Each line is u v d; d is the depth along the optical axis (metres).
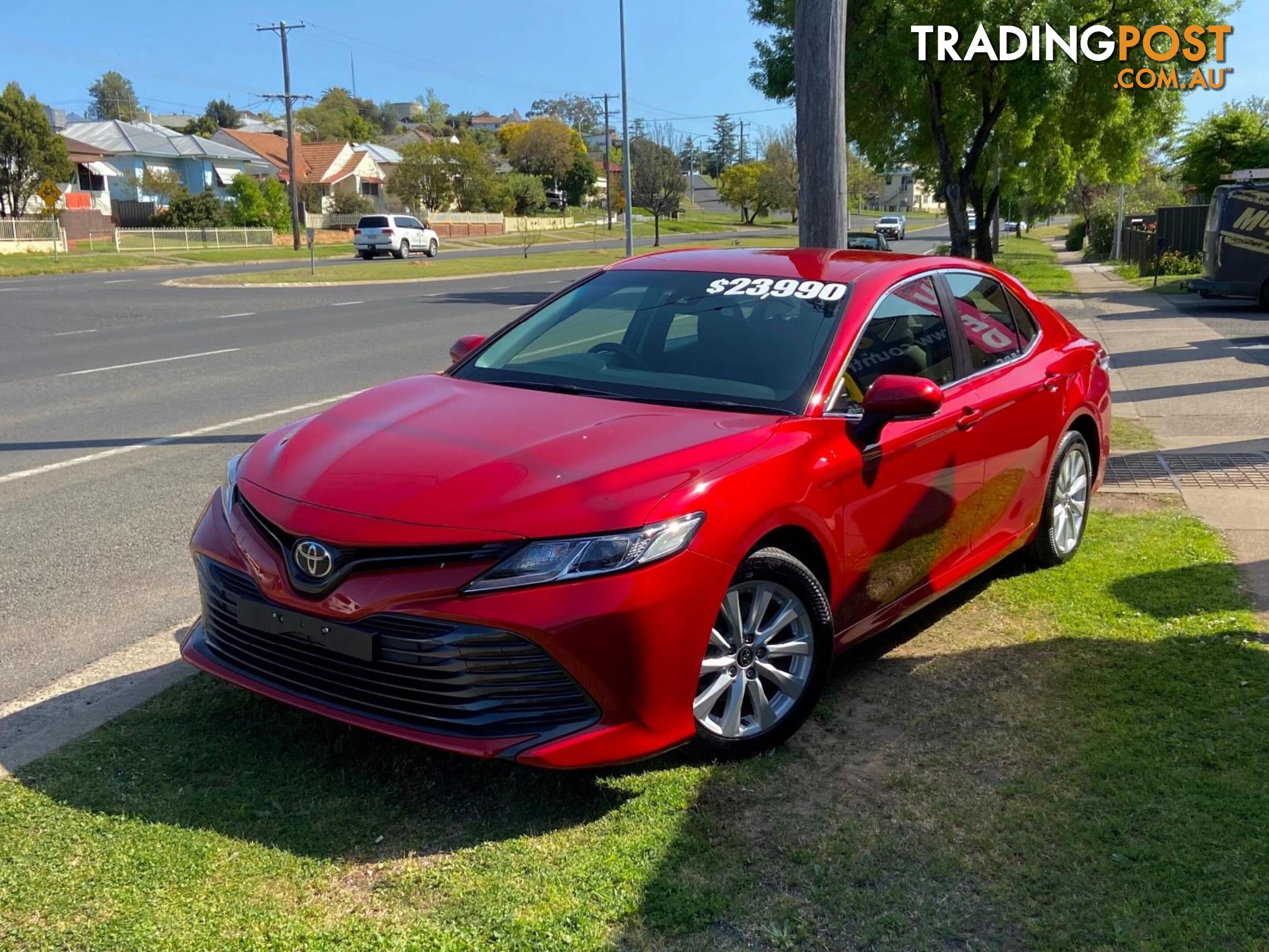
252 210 66.12
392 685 3.23
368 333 17.55
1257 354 13.50
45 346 15.73
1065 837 3.19
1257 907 2.87
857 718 3.96
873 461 4.01
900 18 22.73
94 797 3.32
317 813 3.27
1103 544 5.92
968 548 4.78
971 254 28.59
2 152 50.56
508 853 3.09
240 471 3.81
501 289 29.78
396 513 3.24
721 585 3.37
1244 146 33.56
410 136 129.75
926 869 3.04
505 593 3.10
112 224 59.34
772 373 4.11
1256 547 5.84
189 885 2.91
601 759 3.21
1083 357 5.73
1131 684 4.19
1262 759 3.60
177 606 5.12
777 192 102.88
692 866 3.04
